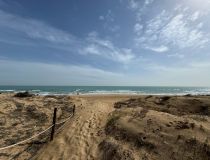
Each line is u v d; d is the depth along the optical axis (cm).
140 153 604
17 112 1295
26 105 1495
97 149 712
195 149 545
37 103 1658
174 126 711
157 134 681
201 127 658
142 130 744
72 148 732
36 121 1172
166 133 671
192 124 695
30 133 952
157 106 1505
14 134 922
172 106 1457
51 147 754
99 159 637
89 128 959
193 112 1274
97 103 1919
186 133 633
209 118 847
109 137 786
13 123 1080
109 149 674
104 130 908
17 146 785
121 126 844
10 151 733
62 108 1599
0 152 718
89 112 1338
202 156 516
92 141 795
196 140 578
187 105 1442
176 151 562
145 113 965
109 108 1602
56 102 1869
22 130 989
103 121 1076
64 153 694
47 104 1684
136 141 682
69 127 991
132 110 1107
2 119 1112
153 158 565
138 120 862
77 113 1372
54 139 841
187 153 542
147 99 1900
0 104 1386
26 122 1130
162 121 788
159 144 620
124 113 1068
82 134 876
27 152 731
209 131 620
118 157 605
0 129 966
